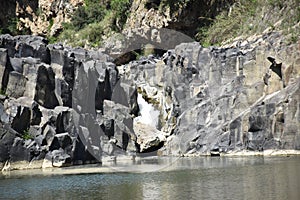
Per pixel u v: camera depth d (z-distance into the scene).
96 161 40.59
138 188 24.81
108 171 33.06
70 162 37.31
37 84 37.31
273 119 40.31
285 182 24.08
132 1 74.00
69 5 84.31
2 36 38.78
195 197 21.17
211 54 48.00
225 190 22.69
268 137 40.53
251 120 41.31
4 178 29.64
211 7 64.06
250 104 43.44
